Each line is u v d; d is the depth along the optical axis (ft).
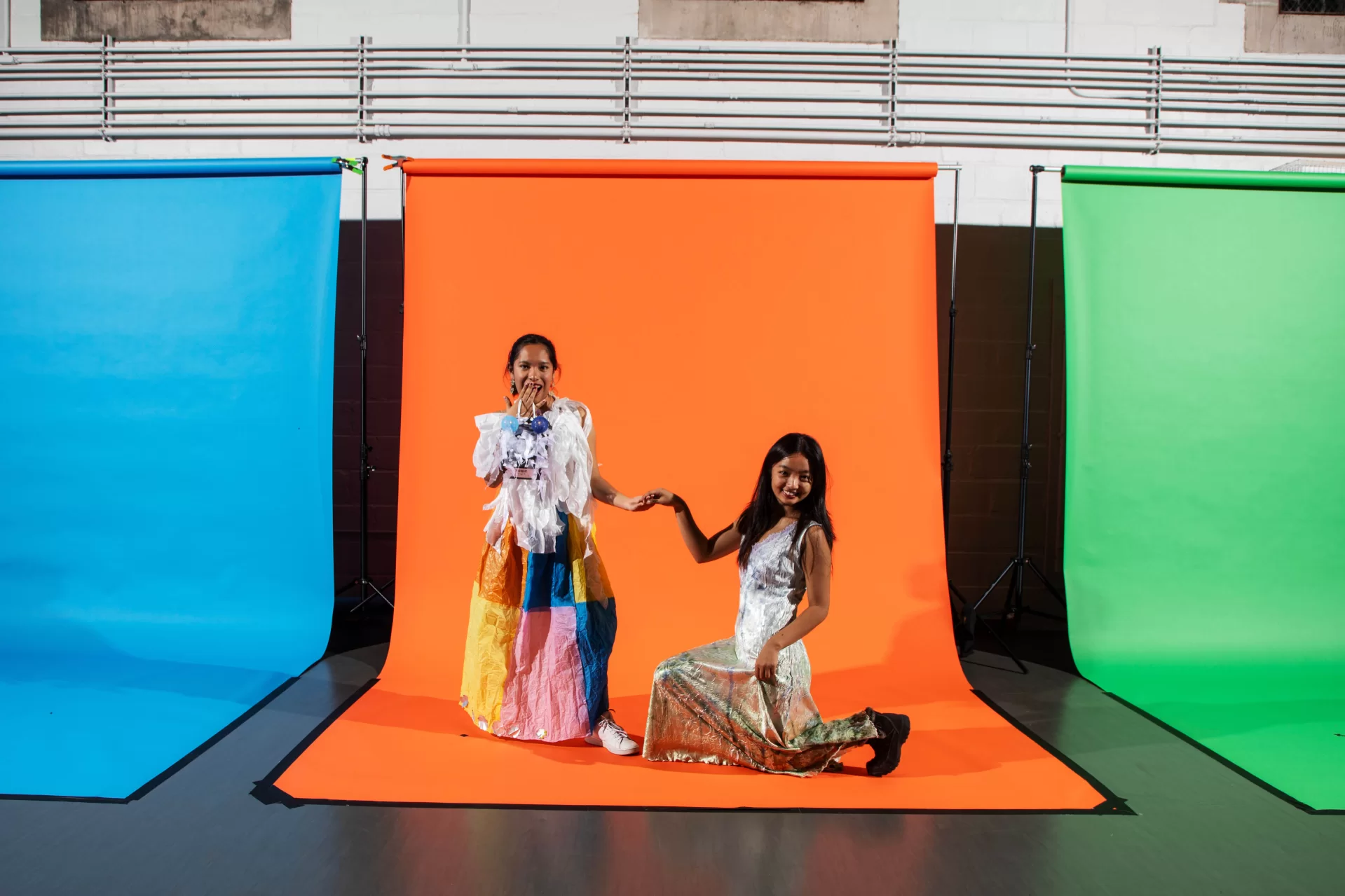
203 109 15.89
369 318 16.28
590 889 7.13
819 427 13.83
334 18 15.81
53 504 14.02
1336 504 13.61
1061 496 16.34
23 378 14.06
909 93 15.92
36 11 15.81
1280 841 8.13
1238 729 10.98
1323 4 15.99
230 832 8.02
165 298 13.97
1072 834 8.18
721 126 14.97
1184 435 13.57
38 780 9.06
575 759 9.63
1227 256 13.61
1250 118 15.99
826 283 13.89
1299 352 13.66
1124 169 13.46
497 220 13.99
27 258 14.08
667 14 15.76
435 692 11.73
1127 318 13.55
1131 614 13.42
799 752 9.17
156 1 15.79
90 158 16.08
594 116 15.38
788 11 15.79
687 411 13.91
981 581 16.42
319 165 13.74
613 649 12.89
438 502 13.74
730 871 7.43
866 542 13.67
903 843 7.94
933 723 11.00
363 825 8.15
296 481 13.78
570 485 9.84
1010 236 16.14
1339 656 13.16
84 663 12.78
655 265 13.97
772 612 9.25
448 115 15.89
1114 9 15.90
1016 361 16.22
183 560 13.92
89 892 7.06
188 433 13.94
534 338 10.18
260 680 12.19
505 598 10.05
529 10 15.78
